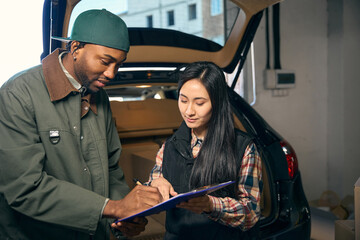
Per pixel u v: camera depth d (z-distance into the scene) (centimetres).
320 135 427
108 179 141
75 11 207
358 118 422
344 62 409
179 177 131
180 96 125
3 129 124
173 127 257
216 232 128
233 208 120
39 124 126
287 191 209
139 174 224
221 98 123
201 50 255
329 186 434
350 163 421
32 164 121
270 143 217
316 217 359
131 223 129
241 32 234
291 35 397
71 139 130
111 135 155
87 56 122
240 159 126
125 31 124
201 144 131
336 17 411
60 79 129
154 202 117
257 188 128
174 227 131
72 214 121
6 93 125
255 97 355
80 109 133
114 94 276
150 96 286
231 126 126
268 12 379
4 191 122
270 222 203
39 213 121
